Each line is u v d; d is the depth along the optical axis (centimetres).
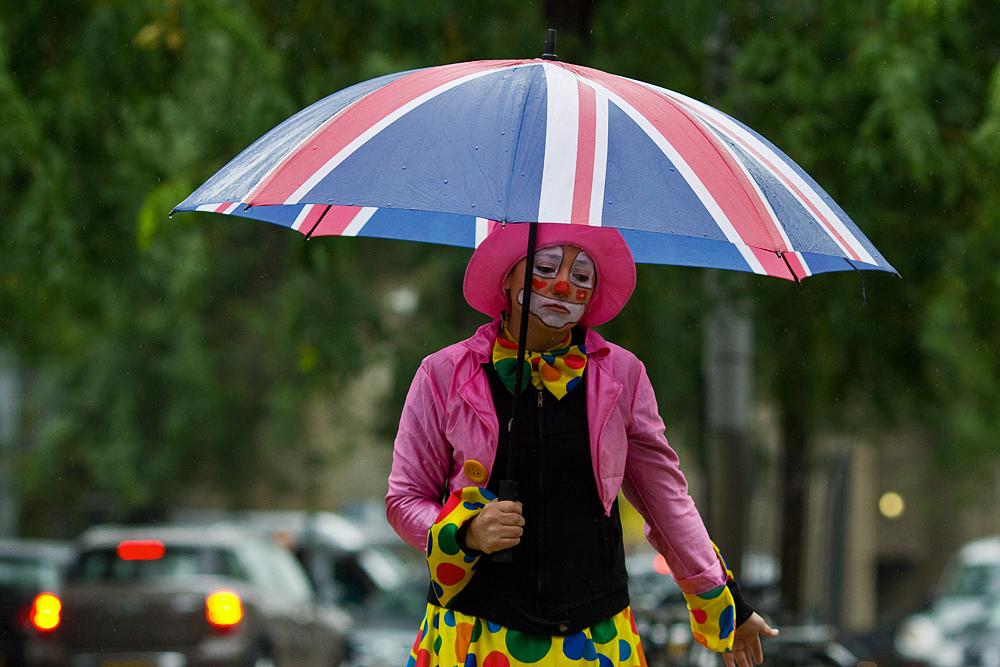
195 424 7469
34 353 4444
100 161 3325
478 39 3111
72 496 8244
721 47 3183
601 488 1070
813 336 3266
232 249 7050
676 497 1117
